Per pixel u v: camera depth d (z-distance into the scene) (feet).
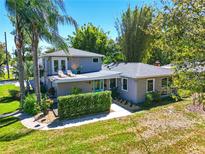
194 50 16.14
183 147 27.37
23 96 52.54
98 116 44.88
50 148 28.35
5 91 81.61
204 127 34.47
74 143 29.84
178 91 19.26
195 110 44.50
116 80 67.36
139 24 98.68
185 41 16.40
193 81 17.02
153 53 101.91
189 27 15.98
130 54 105.40
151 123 37.78
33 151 27.55
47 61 72.79
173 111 45.39
